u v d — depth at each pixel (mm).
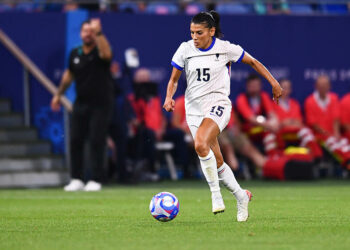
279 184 52375
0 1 56625
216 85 25359
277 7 65062
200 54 25375
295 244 19594
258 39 60156
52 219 27703
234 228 23547
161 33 58312
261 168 58219
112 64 54188
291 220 26250
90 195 42125
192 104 25609
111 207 33469
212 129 24562
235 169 57469
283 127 58500
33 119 55156
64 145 54844
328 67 61500
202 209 31703
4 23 55906
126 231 23094
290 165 56156
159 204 25500
